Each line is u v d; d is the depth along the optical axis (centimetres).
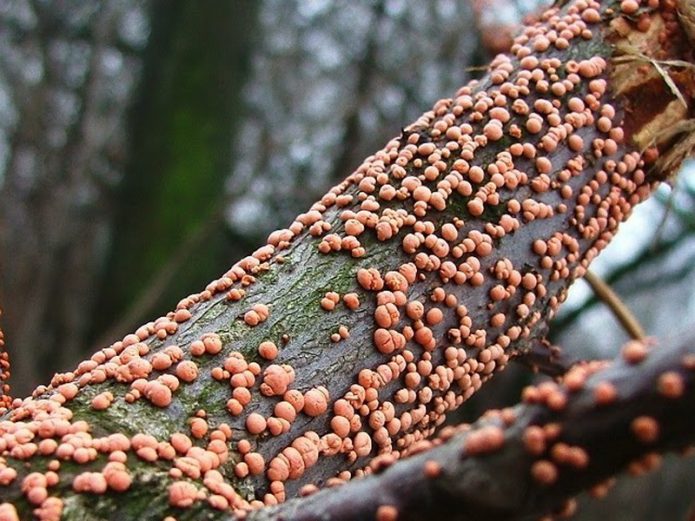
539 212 7
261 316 6
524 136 8
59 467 5
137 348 6
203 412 6
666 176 8
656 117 8
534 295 7
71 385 6
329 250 7
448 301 7
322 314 7
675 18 8
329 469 6
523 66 8
